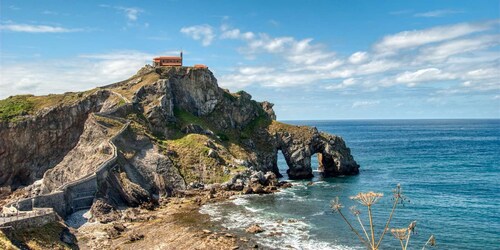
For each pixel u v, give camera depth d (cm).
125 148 11188
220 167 11588
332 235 6944
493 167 15062
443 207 8925
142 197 9444
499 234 7006
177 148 12219
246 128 15800
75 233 7331
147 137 12031
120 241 6775
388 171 14525
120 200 9419
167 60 16562
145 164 10919
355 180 12781
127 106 13000
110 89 14375
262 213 8444
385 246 6444
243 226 7462
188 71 15712
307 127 15025
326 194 10494
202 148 12150
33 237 4978
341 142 14650
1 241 4350
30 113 13075
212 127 14850
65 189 8450
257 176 11419
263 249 6216
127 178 9931
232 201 9588
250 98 17562
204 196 10094
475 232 7131
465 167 15188
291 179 13525
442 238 6831
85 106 13450
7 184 12106
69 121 13075
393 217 8119
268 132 15188
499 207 8894
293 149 14238
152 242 6656
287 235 6925
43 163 12506
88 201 8950
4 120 12506
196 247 6288
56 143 12788
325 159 14412
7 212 5988
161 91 14088
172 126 13462
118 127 11994
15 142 12331
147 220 8056
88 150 11144
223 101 15912
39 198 7700
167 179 10756
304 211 8612
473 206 9006
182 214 8400
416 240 6738
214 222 7744
